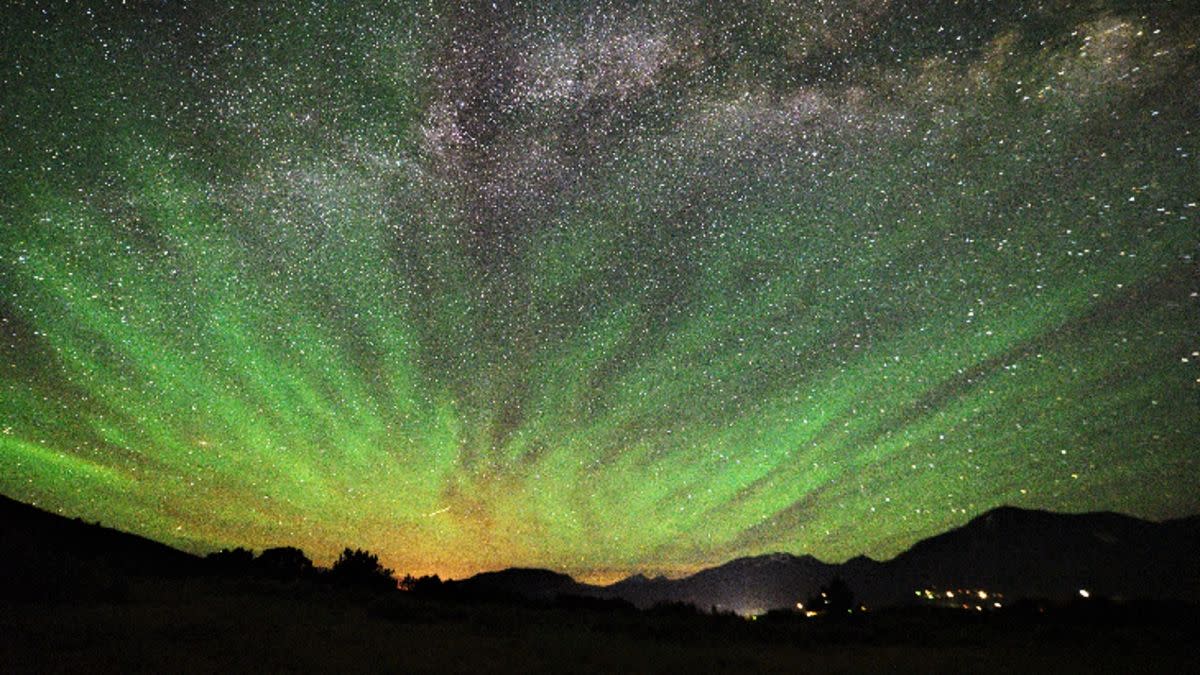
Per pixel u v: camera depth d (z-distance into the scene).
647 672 8.43
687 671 8.59
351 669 7.73
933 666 9.55
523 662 8.65
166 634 9.16
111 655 7.67
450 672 7.80
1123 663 10.19
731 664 9.23
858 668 9.28
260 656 8.12
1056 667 9.70
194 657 7.82
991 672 9.21
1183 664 10.18
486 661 8.56
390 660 8.32
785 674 8.62
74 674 6.80
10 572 12.05
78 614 10.36
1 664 7.05
